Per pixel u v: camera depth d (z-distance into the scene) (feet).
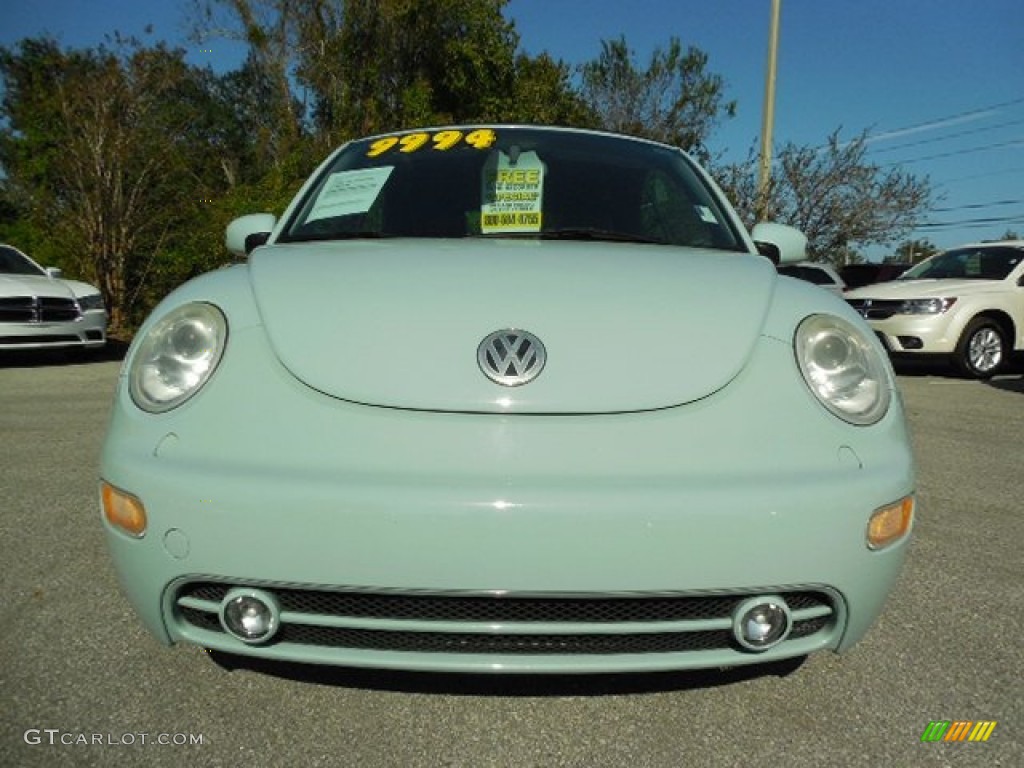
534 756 6.28
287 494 5.44
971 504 13.11
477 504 5.37
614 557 5.40
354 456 5.56
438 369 5.80
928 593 9.41
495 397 5.69
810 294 6.88
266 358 6.00
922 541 11.28
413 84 60.70
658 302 6.38
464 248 7.36
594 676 7.36
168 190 49.90
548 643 5.71
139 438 5.88
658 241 8.50
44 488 13.23
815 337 6.29
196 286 6.89
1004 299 30.91
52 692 7.04
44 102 48.57
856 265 53.98
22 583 9.33
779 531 5.52
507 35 65.10
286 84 64.08
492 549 5.37
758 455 5.70
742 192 62.64
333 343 5.99
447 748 6.36
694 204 9.24
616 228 8.66
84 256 46.93
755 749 6.39
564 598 5.48
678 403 5.80
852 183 66.44
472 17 62.39
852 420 5.99
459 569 5.39
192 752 6.26
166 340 6.24
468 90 64.23
